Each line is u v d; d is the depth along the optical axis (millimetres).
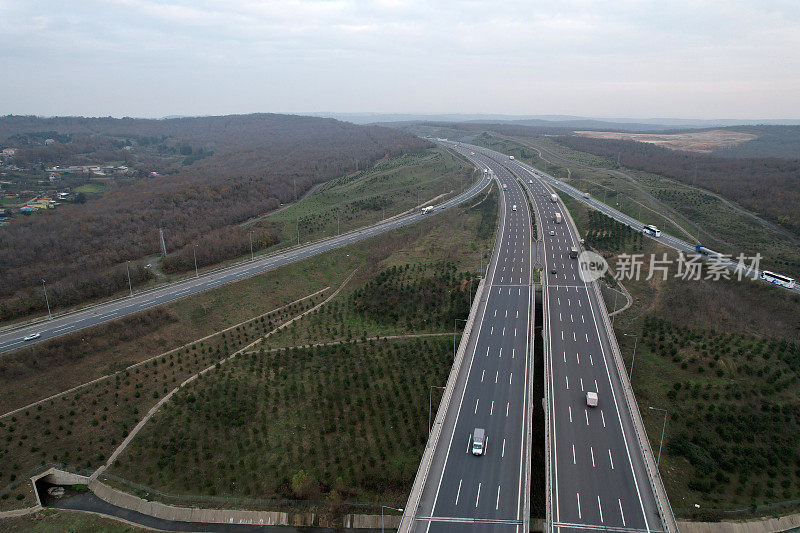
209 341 91000
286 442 67125
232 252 131625
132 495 61312
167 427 69625
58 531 56656
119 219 148750
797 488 57750
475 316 89125
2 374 74312
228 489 61469
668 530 44969
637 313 95750
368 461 63438
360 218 164875
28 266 115188
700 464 60219
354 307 102312
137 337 89000
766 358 75312
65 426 69375
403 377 77250
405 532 45188
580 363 74875
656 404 70188
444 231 144125
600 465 53844
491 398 65812
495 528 45750
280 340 91500
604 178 199125
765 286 95625
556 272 110500
